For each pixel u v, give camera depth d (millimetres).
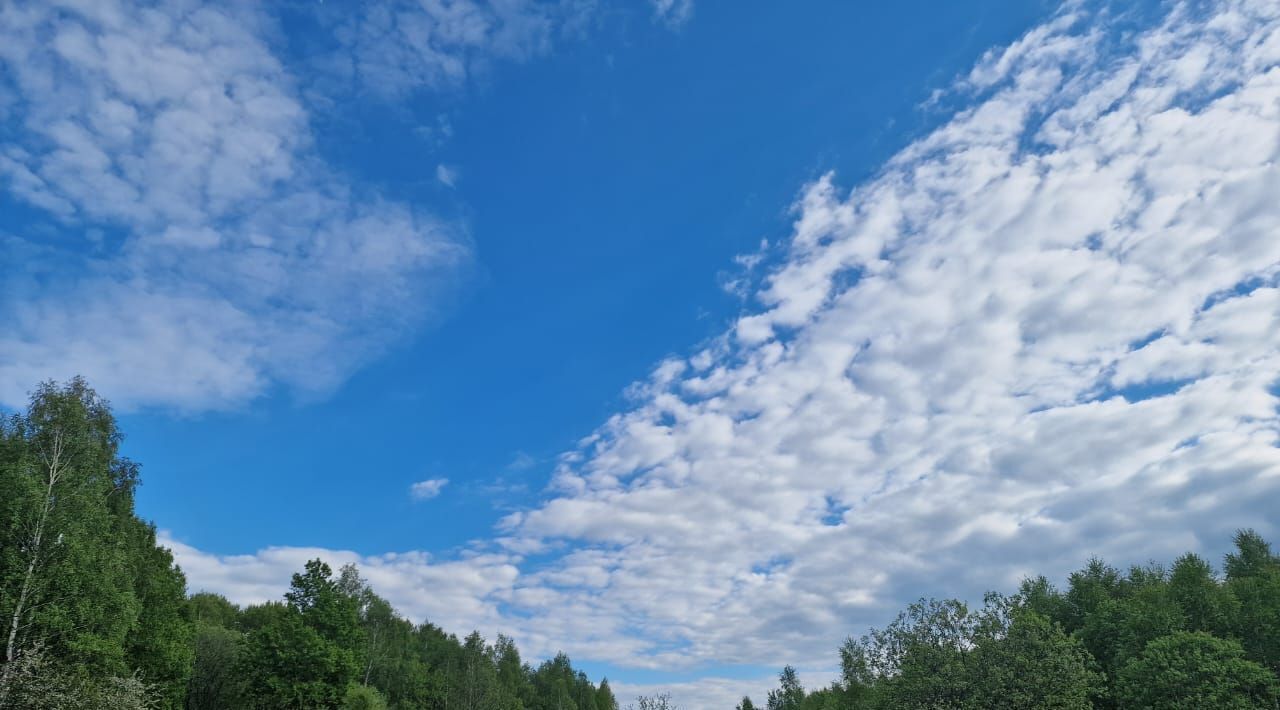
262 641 69562
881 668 52406
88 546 44344
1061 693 45656
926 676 48219
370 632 118562
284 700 65938
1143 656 58062
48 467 45781
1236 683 50938
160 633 58375
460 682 122312
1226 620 61656
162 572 61719
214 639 85750
